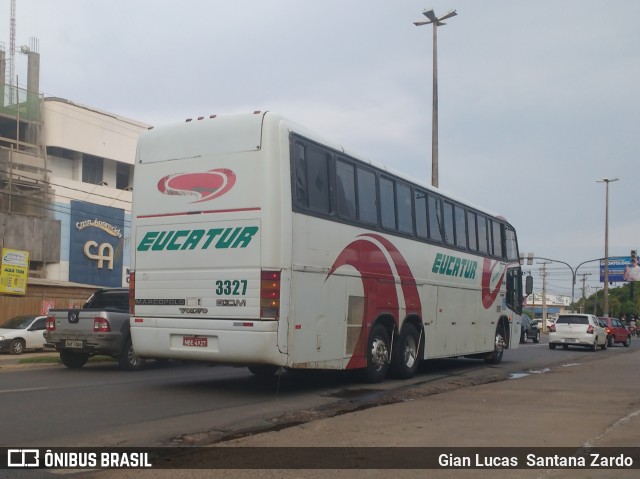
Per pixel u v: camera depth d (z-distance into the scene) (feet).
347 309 36.17
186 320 32.99
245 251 31.60
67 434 24.04
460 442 23.82
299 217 32.40
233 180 32.35
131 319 34.96
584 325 93.40
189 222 33.42
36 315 75.61
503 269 60.08
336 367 35.22
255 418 27.89
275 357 30.91
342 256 35.78
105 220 125.59
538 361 66.28
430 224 46.50
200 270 32.83
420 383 41.81
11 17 129.39
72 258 119.44
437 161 80.43
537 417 29.32
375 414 29.58
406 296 42.55
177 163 34.24
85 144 129.39
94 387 36.65
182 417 27.73
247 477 18.99
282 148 31.78
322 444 23.20
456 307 50.16
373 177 39.60
